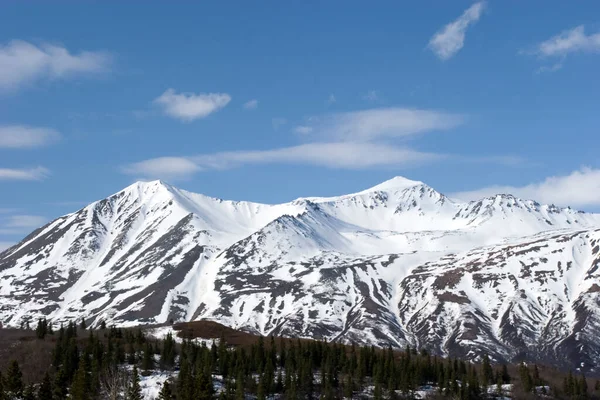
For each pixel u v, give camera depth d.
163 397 156.25
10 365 173.12
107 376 167.00
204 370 178.12
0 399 150.75
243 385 177.38
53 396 167.00
